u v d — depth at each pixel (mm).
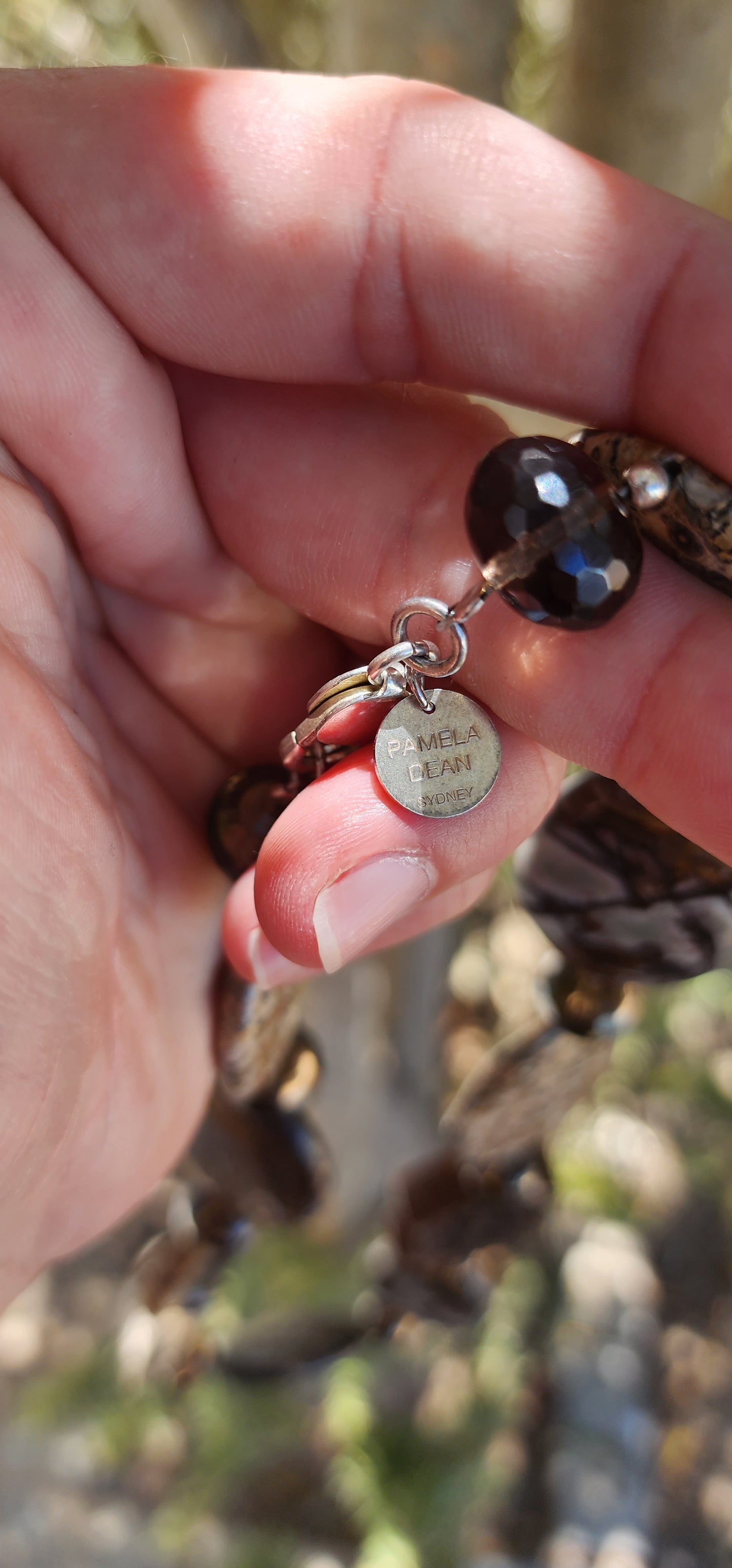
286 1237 259
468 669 103
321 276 102
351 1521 253
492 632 101
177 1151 132
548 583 92
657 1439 267
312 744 111
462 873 107
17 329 103
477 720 104
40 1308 285
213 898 129
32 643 107
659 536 96
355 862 103
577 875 121
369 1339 217
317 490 110
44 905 99
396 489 108
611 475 98
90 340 105
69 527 116
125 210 102
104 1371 270
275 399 112
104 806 107
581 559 91
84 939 103
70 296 104
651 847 117
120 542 116
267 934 105
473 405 112
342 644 128
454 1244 163
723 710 94
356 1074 258
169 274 103
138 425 109
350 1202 272
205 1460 261
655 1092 302
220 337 107
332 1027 248
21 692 100
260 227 101
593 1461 259
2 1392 273
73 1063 105
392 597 109
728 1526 260
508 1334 274
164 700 128
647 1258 289
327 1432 261
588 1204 288
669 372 94
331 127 100
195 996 128
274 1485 260
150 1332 190
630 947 124
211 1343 188
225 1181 148
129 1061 117
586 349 97
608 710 98
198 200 101
